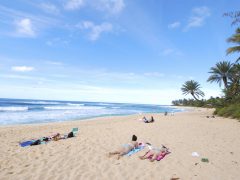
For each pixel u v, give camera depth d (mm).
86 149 7805
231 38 23359
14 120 19703
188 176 5289
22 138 10250
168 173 5473
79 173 5387
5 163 6148
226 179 5129
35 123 17484
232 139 9641
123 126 14578
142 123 16516
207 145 8445
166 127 13828
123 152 7113
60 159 6559
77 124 16344
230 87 26203
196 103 76375
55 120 20422
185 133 11359
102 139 9750
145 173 5453
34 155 7004
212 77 45250
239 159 6637
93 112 34406
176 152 7422
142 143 8586
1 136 10641
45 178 5051
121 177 5168
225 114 22172
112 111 39750
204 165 6090
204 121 17562
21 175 5230
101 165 6020
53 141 9266
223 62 43344
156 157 6625
